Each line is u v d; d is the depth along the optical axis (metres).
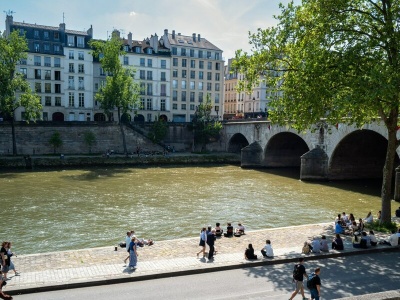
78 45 85.50
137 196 38.62
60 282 14.80
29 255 18.31
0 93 56.03
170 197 38.41
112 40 66.06
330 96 21.66
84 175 51.66
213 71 100.56
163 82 94.56
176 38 99.31
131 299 13.66
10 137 64.81
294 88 23.23
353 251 19.17
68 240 24.59
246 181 49.84
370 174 52.41
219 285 15.04
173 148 77.06
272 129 62.31
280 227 26.12
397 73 19.14
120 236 25.52
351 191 42.69
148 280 15.60
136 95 70.56
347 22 22.69
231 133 77.88
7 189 40.97
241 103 115.19
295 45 23.75
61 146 67.75
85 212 31.75
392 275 16.23
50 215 30.64
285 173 59.00
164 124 75.88
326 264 17.66
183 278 15.85
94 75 87.50
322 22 22.03
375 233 22.62
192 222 29.20
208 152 78.00
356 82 20.23
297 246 20.20
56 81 83.69
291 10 23.59
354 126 44.41
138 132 73.88
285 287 14.87
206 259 17.84
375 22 22.78
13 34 57.09
